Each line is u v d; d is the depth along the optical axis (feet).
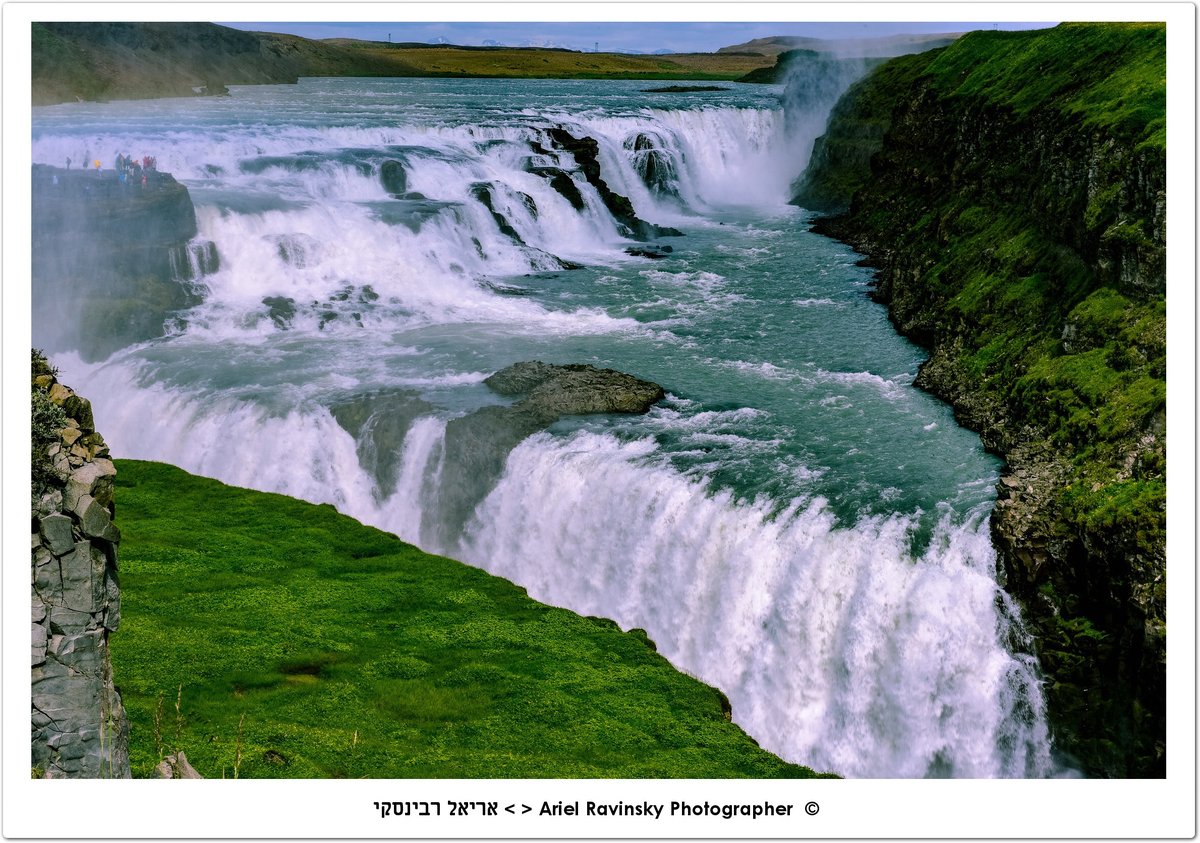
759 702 122.83
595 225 276.00
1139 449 113.70
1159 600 97.14
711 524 129.59
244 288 208.85
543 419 154.30
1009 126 196.44
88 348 186.39
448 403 161.17
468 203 246.68
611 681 110.63
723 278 233.35
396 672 109.40
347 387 169.58
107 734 65.41
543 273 239.09
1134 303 133.28
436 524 154.10
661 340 190.60
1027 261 165.58
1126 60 168.66
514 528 147.02
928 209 228.22
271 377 174.19
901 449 141.28
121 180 206.39
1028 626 109.19
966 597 112.88
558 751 96.37
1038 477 122.52
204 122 313.73
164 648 110.32
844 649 118.11
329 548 139.03
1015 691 108.06
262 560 133.69
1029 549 110.83
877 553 118.21
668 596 132.46
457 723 100.58
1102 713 101.96
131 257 194.90
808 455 140.56
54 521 62.34
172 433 166.61
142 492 152.05
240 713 99.19
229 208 215.72
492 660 113.50
